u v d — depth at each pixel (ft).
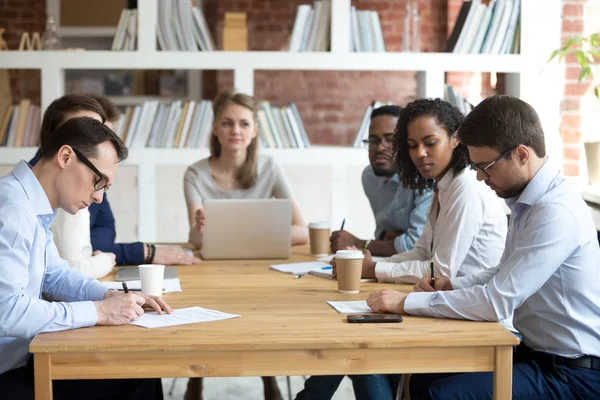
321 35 15.55
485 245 8.29
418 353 5.92
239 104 11.85
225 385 12.17
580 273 6.66
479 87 18.60
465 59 15.53
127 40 15.46
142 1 15.30
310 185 15.71
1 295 6.01
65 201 6.55
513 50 15.74
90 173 6.48
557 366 6.63
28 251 6.27
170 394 11.62
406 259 9.11
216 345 5.71
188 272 9.11
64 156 6.43
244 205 10.04
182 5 15.40
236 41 15.72
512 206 6.97
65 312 6.12
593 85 16.01
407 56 15.49
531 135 6.59
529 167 6.65
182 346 5.69
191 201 11.98
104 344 5.67
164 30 15.42
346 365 5.88
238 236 10.06
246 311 6.85
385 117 11.23
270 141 15.70
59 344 5.65
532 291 6.46
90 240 9.50
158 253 9.71
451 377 6.77
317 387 8.18
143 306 6.82
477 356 5.99
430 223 9.02
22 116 15.58
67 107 8.52
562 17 16.06
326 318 6.57
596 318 6.73
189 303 7.21
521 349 7.11
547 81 15.70
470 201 8.13
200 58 15.40
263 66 15.47
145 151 15.52
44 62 15.39
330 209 15.76
